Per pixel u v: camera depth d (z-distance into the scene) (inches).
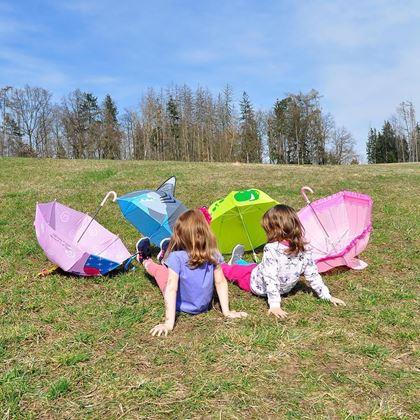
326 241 224.5
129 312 169.8
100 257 200.7
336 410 110.4
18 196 393.1
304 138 2583.7
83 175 534.6
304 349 138.8
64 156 2635.3
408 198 385.1
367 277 210.2
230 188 442.3
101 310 172.4
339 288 196.1
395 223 301.6
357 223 223.8
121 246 229.6
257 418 108.3
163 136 2613.2
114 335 151.6
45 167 623.5
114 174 545.6
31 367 131.2
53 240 200.7
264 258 174.6
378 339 146.3
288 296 185.0
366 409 110.7
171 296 157.2
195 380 123.6
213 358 134.0
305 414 109.2
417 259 235.6
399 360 133.3
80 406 113.7
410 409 110.3
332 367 129.3
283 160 2620.6
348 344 141.8
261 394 117.0
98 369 129.9
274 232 173.6
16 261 230.2
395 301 179.3
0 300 180.1
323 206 232.8
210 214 239.8
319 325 155.2
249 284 189.0
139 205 229.1
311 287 182.4
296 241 172.2
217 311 169.8
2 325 160.1
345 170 627.2
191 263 159.8
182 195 407.5
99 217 323.6
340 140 2640.3
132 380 123.9
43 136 2591.0
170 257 160.9
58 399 116.7
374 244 262.2
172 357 135.9
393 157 2886.3
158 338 148.6
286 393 117.3
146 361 134.1
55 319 164.9
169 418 109.0
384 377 124.2
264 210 237.6
